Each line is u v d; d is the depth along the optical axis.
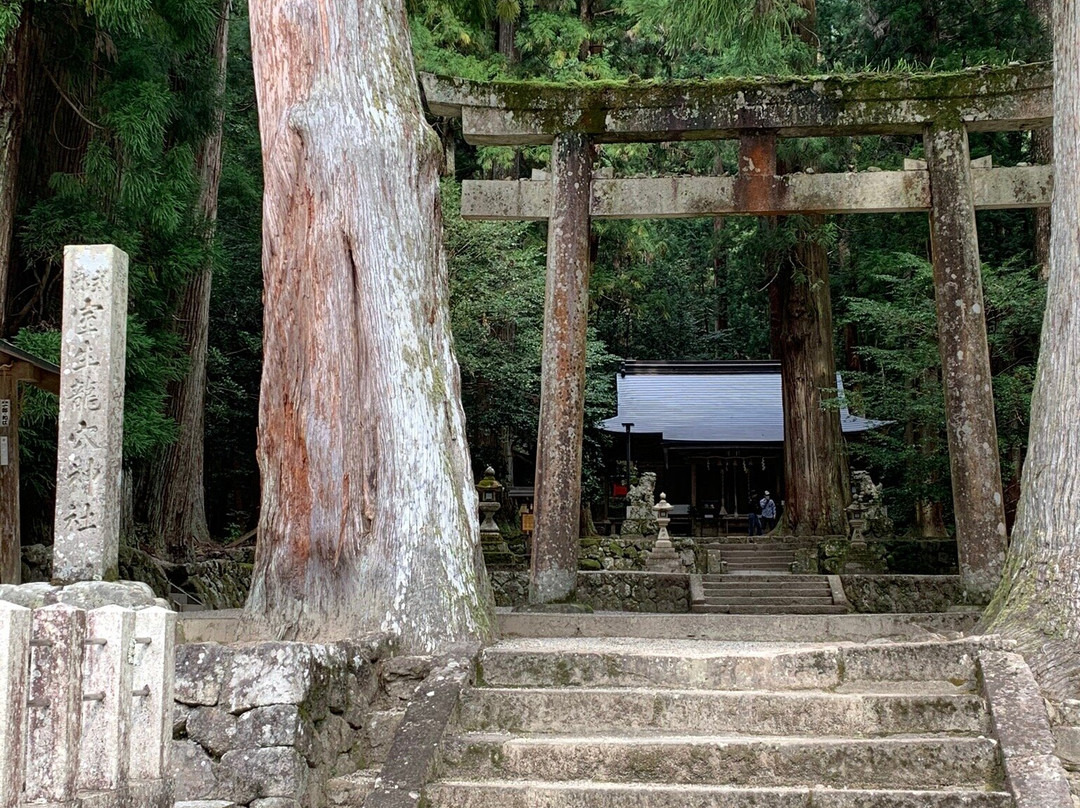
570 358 10.91
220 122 17.14
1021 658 5.93
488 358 22.16
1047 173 11.16
